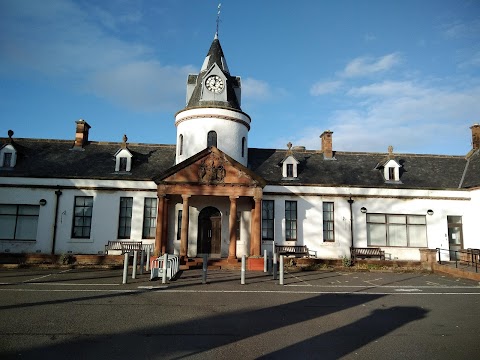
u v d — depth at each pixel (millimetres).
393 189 26422
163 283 15227
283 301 12109
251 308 10961
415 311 10945
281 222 25469
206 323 9180
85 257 22453
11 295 12273
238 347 7438
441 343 7895
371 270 21859
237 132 26047
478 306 11727
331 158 29422
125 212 25094
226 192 22531
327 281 17266
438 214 26391
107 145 28891
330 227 26016
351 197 26188
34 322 8945
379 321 9703
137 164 26891
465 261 24922
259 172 26984
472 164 28578
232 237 22172
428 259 22281
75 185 24859
